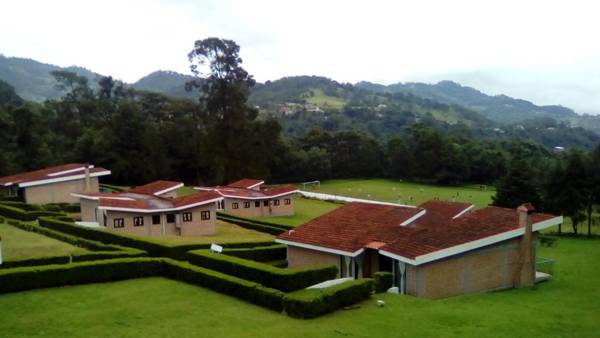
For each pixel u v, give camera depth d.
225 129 107.06
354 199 105.06
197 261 35.50
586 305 31.27
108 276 31.47
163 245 40.31
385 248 33.19
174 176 120.31
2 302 26.02
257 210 77.69
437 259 31.44
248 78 108.38
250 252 42.09
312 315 25.20
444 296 32.00
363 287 28.31
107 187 86.00
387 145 148.75
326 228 40.41
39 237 43.31
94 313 24.84
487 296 32.31
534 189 75.69
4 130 92.50
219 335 22.39
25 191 66.50
